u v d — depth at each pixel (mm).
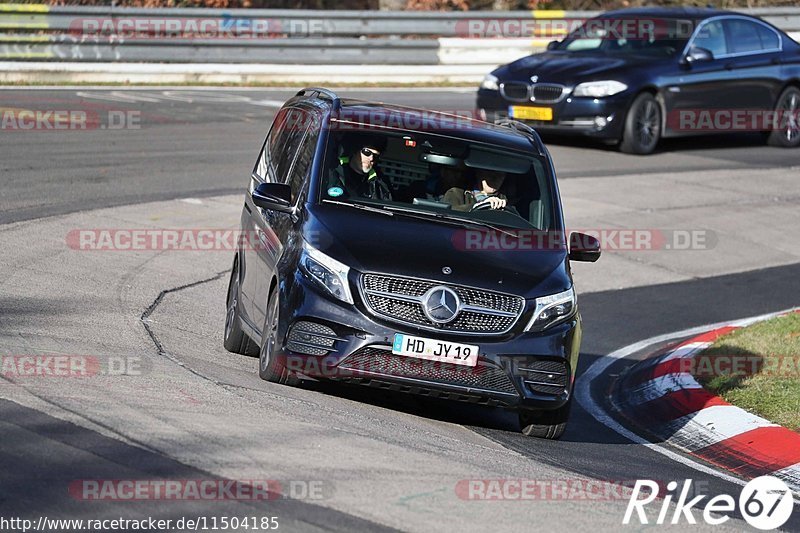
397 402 28266
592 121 66750
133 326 31656
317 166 28453
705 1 116500
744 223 56219
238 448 20625
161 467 19156
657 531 19781
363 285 25172
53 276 36469
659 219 55375
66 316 31578
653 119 68438
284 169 30828
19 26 77375
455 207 28609
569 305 26438
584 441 27859
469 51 92125
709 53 69500
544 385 25781
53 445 19625
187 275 39719
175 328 32625
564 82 66688
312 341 25156
